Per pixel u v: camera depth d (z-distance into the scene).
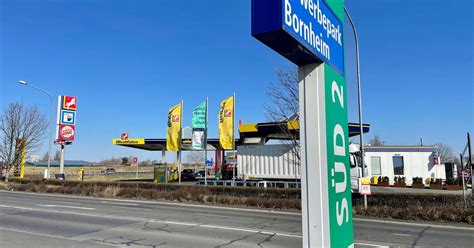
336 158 3.01
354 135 30.84
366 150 34.75
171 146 32.50
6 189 31.67
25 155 44.09
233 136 28.81
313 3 2.86
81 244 8.97
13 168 45.88
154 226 11.89
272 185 27.62
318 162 2.81
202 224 12.41
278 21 2.31
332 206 2.81
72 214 14.80
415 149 34.44
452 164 40.12
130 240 9.55
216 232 10.84
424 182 33.50
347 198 3.21
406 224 13.34
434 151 34.12
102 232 10.71
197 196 22.00
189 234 10.48
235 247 8.79
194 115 29.72
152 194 23.91
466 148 15.62
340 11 3.59
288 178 27.75
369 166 34.59
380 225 13.02
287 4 2.41
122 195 25.16
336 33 3.39
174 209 17.41
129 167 108.19
